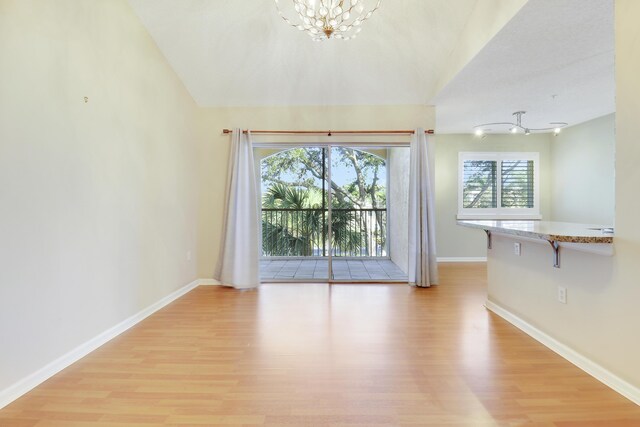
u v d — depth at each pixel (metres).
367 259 5.09
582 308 2.13
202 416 1.68
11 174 1.82
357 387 1.94
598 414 1.67
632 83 1.74
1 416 1.68
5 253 1.79
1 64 1.76
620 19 1.79
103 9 2.55
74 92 2.27
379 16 3.07
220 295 3.90
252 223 4.28
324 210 4.94
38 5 1.98
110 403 1.79
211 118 4.39
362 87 4.02
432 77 3.79
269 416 1.68
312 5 2.22
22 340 1.89
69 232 2.23
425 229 4.22
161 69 3.45
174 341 2.60
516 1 2.25
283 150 4.91
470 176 6.04
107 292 2.62
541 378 2.02
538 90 3.75
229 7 3.01
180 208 3.89
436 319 3.07
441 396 1.84
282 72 3.80
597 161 5.07
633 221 1.76
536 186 6.05
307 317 3.14
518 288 2.86
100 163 2.54
